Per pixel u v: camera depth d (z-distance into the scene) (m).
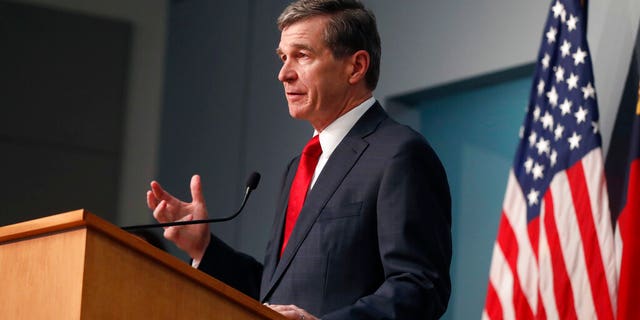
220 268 4.01
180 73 10.82
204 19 10.70
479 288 7.83
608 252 5.99
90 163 10.57
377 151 3.72
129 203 10.61
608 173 6.58
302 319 3.01
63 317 2.19
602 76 6.83
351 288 3.52
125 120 10.77
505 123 7.96
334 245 3.56
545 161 6.41
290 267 3.62
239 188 9.88
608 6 6.91
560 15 6.63
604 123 6.71
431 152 3.73
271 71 9.81
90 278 2.21
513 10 7.79
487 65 7.90
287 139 9.47
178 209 3.96
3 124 10.38
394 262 3.44
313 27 3.95
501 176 7.89
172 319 2.37
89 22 10.79
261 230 9.52
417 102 8.67
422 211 3.54
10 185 10.30
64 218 2.23
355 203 3.61
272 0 9.95
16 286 2.29
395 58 8.66
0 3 10.54
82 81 10.69
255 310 2.58
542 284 6.12
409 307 3.25
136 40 10.95
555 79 6.53
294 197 3.92
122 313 2.26
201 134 10.41
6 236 2.33
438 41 8.31
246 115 9.97
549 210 6.23
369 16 4.07
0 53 10.49
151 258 2.34
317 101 3.93
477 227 7.97
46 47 10.63
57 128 10.55
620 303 5.58
